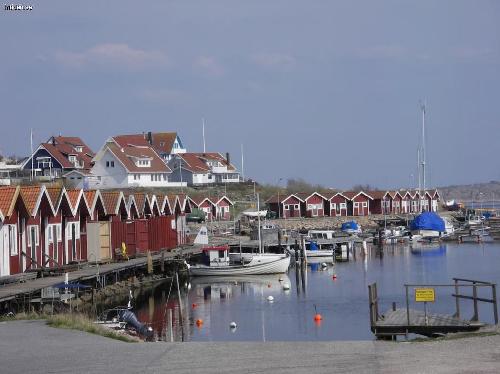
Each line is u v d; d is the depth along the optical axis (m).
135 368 19.02
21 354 21.31
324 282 71.25
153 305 55.44
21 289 43.00
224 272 76.44
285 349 20.95
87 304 50.56
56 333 24.92
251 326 45.97
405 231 134.12
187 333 43.41
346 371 18.00
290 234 117.38
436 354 19.67
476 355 19.39
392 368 18.16
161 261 71.19
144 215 81.19
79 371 18.86
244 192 168.75
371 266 88.50
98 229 65.88
